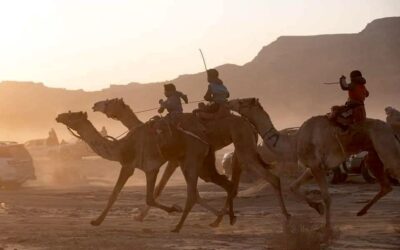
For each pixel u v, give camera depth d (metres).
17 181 32.97
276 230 15.93
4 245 13.92
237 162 17.19
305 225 13.85
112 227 17.03
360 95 16.25
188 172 16.36
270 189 25.06
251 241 14.27
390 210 19.78
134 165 16.84
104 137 17.03
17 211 21.94
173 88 17.03
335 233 14.27
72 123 17.02
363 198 23.56
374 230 15.76
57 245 13.85
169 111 16.92
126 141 16.88
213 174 16.98
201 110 16.81
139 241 14.27
